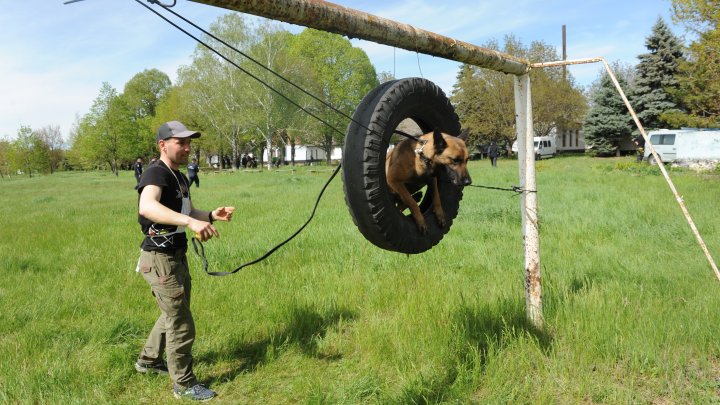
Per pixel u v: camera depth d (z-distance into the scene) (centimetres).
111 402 393
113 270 762
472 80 5384
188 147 427
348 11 350
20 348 479
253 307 579
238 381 436
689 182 1848
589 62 484
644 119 4438
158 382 437
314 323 535
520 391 393
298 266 747
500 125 5362
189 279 432
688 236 866
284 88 5094
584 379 400
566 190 1659
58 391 404
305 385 413
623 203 1270
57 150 9444
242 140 6128
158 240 402
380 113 354
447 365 429
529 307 498
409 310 525
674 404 373
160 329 435
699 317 487
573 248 809
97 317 561
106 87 6750
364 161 346
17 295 649
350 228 1005
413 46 400
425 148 379
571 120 5512
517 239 890
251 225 1122
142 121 7400
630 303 529
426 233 404
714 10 2019
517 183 1978
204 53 5131
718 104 2319
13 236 1148
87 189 3098
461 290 591
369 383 405
